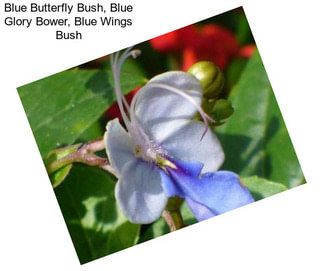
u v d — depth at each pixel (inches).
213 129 4.4
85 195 4.2
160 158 4.0
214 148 4.1
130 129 4.0
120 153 3.9
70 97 4.2
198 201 4.0
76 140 4.2
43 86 4.2
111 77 4.3
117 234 4.2
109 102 4.3
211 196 4.0
